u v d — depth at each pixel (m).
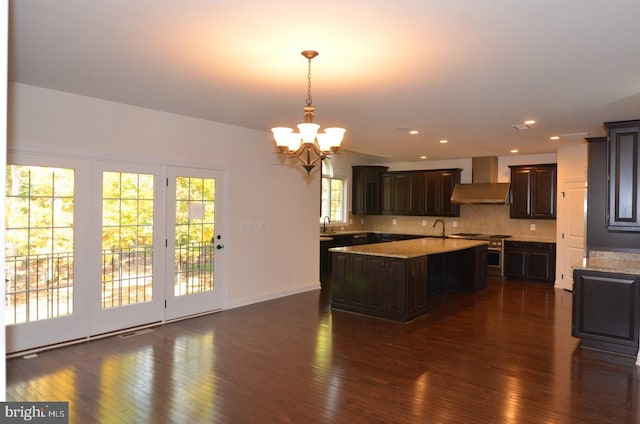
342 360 3.95
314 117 5.14
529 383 3.49
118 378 3.50
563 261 7.38
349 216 10.13
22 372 3.61
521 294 6.98
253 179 6.17
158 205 5.07
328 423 2.81
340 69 3.39
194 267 5.48
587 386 3.45
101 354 4.05
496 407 3.06
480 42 2.80
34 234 4.10
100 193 4.55
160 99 4.44
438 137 6.48
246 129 6.05
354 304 5.70
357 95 4.15
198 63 3.30
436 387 3.38
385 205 10.04
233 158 5.87
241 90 4.05
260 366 3.79
